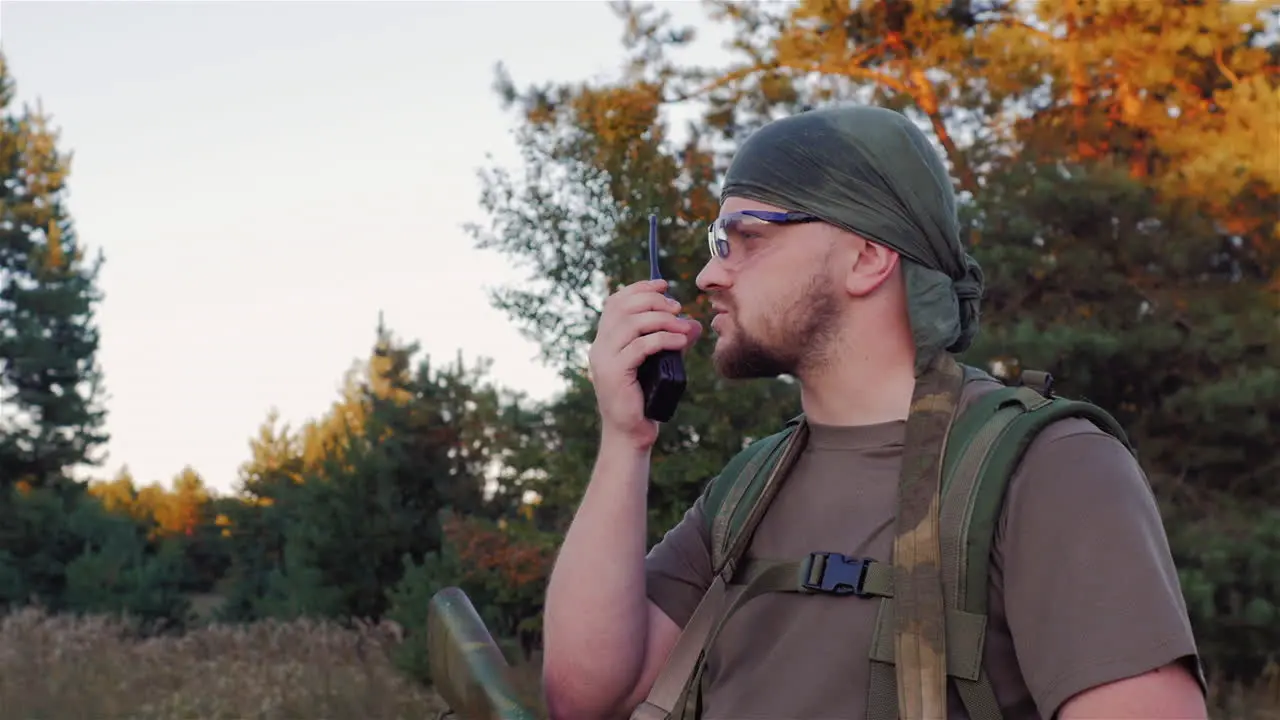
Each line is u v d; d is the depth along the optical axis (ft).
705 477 34.58
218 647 44.11
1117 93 49.52
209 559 121.49
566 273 37.65
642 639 5.10
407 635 42.80
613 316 5.17
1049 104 48.32
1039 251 39.09
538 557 38.40
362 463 49.39
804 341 4.70
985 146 44.98
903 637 3.99
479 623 5.11
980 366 35.91
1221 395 36.06
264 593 68.85
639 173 38.01
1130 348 36.45
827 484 4.64
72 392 100.63
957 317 4.58
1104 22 48.39
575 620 5.05
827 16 51.93
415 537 49.49
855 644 4.19
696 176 39.22
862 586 4.26
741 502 4.94
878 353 4.65
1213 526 35.88
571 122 44.62
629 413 5.12
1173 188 40.16
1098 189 38.01
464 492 49.65
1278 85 48.75
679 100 51.93
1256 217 40.60
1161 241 37.70
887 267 4.61
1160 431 38.50
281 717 33.40
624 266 37.58
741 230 4.83
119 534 82.94
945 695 3.87
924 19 50.96
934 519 4.09
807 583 4.37
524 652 41.32
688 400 35.24
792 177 4.70
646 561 5.38
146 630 63.26
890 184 4.59
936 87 49.06
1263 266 41.27
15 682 37.01
